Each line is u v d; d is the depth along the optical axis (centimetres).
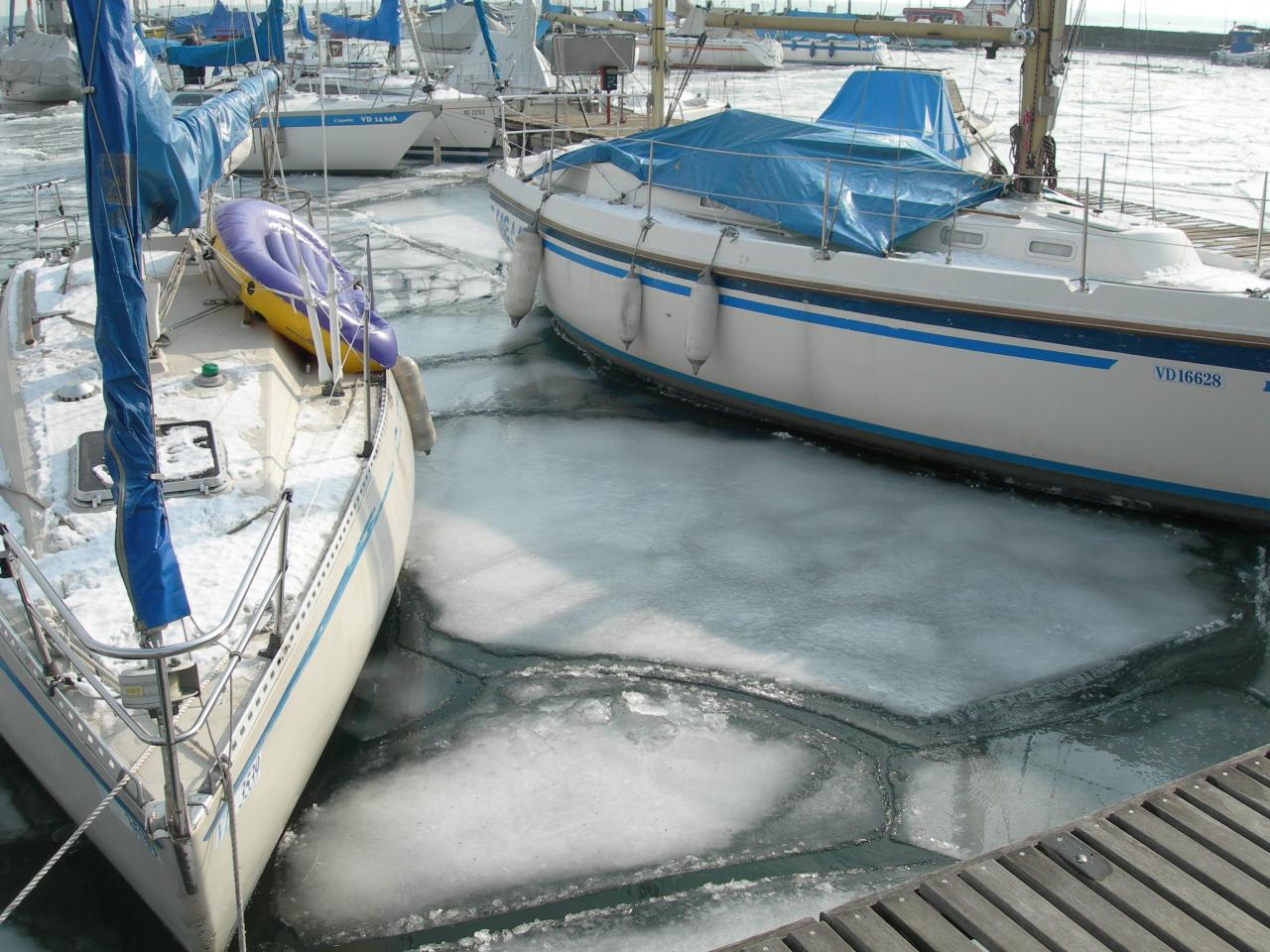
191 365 471
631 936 323
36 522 376
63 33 2161
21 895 255
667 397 764
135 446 238
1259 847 294
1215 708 436
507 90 1648
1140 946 262
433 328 906
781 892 340
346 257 1123
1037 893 280
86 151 227
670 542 560
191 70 1587
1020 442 598
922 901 279
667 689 441
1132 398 551
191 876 266
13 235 1121
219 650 320
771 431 707
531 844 358
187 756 285
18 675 321
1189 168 1429
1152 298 531
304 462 430
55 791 343
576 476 636
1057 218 633
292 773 331
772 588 518
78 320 529
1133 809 311
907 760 405
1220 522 576
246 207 549
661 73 974
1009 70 3195
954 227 641
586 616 491
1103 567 539
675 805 377
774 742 412
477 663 457
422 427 559
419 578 522
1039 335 564
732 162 707
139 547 239
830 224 638
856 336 625
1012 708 434
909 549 555
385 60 2200
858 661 462
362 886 340
